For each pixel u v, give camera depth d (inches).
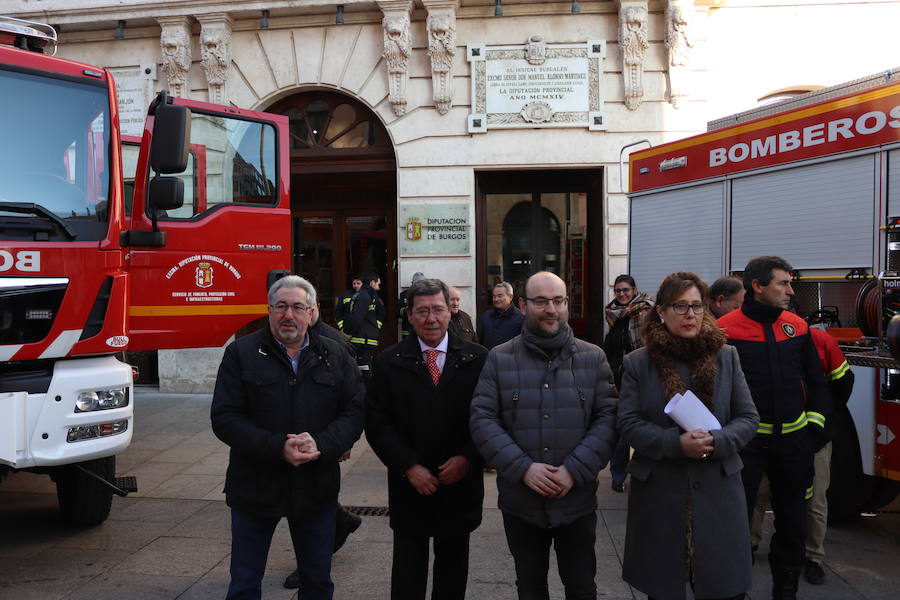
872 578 152.7
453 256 378.0
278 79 386.9
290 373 116.6
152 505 211.3
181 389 390.0
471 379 119.3
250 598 112.8
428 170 378.6
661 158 251.8
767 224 206.8
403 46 370.9
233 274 230.1
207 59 384.5
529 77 372.2
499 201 408.5
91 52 399.2
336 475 119.3
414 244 378.9
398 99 375.6
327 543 119.0
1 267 148.2
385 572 159.2
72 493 183.3
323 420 117.5
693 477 107.3
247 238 234.1
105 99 171.2
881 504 181.5
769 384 133.4
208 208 225.6
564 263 407.5
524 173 399.2
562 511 107.6
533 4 370.9
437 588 120.4
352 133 399.2
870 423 168.4
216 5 378.6
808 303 197.9
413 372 118.6
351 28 381.7
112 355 167.5
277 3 374.9
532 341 112.4
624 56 364.8
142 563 165.3
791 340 135.5
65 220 158.4
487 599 144.9
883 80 183.5
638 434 107.4
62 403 151.1
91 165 165.5
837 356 142.4
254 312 235.5
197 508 208.4
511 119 374.0
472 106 374.0
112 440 158.9
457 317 242.2
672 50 361.7
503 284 245.0
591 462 106.7
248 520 115.1
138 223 207.8
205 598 146.3
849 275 180.7
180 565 164.1
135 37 395.9
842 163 183.3
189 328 219.9
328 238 431.2
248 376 115.0
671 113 369.1
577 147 373.1
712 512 106.5
